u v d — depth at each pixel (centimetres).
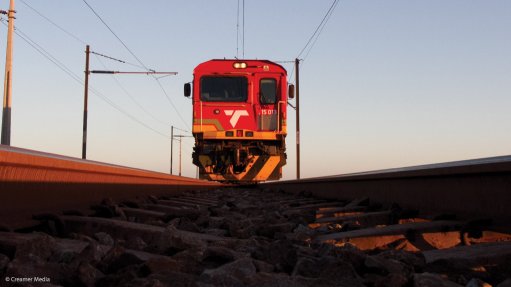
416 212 513
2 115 1692
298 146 2550
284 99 1528
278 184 1580
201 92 1513
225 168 1542
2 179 337
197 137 1520
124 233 353
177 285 186
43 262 210
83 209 509
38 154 411
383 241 351
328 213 602
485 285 200
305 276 207
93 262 228
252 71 1518
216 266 238
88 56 2434
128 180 742
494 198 372
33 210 385
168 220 524
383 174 623
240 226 469
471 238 363
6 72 1711
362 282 199
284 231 411
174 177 1278
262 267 224
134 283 177
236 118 1508
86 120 2430
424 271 233
